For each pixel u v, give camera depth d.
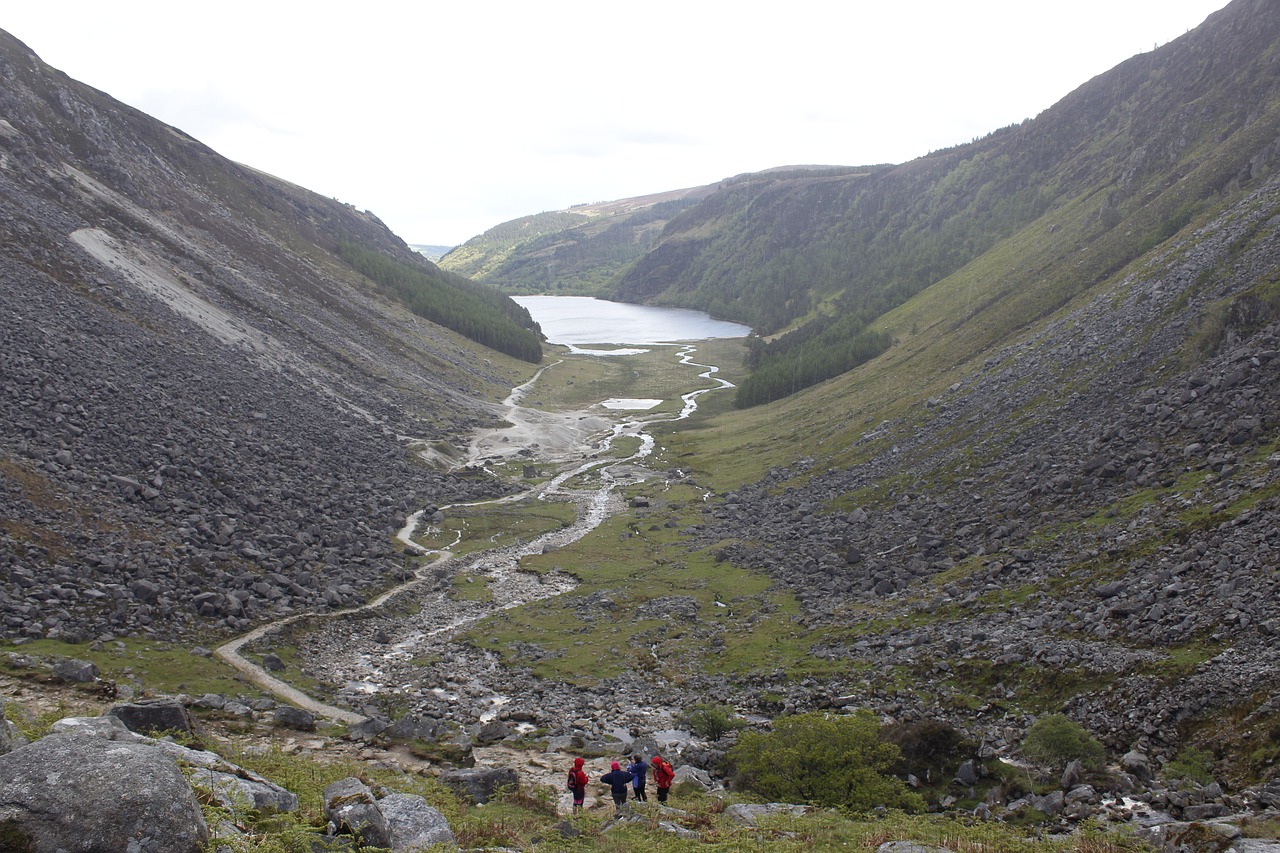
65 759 13.96
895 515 88.69
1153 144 193.25
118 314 118.62
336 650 62.69
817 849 24.20
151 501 72.31
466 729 48.19
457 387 189.75
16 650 45.81
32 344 90.00
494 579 86.06
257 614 64.12
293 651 60.19
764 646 62.31
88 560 59.28
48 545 58.62
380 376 167.00
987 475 87.19
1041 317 147.12
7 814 12.88
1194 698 37.50
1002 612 56.22
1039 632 50.84
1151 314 101.50
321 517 89.06
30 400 78.06
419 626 70.81
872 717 43.97
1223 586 45.12
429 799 27.62
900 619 61.50
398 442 132.88
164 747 20.53
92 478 70.75
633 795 31.89
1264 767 31.44
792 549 88.81
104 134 199.62
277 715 42.09
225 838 14.72
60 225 139.62
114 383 92.69
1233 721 34.97
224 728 39.78
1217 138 176.50
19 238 123.00
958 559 71.31
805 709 49.69
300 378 139.62
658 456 154.75
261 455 98.19
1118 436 77.12
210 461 87.00
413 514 106.25
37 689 39.22
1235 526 50.78
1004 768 36.25
